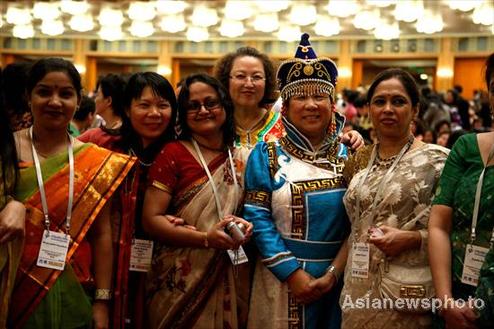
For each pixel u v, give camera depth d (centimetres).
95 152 209
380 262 199
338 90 1184
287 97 232
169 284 221
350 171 223
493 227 178
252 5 883
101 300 208
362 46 1174
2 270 182
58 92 201
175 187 226
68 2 869
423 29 912
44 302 190
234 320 224
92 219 200
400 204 199
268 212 225
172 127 239
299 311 218
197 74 234
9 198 187
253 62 270
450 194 189
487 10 807
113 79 324
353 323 201
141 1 869
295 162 229
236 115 276
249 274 235
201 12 879
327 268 220
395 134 207
